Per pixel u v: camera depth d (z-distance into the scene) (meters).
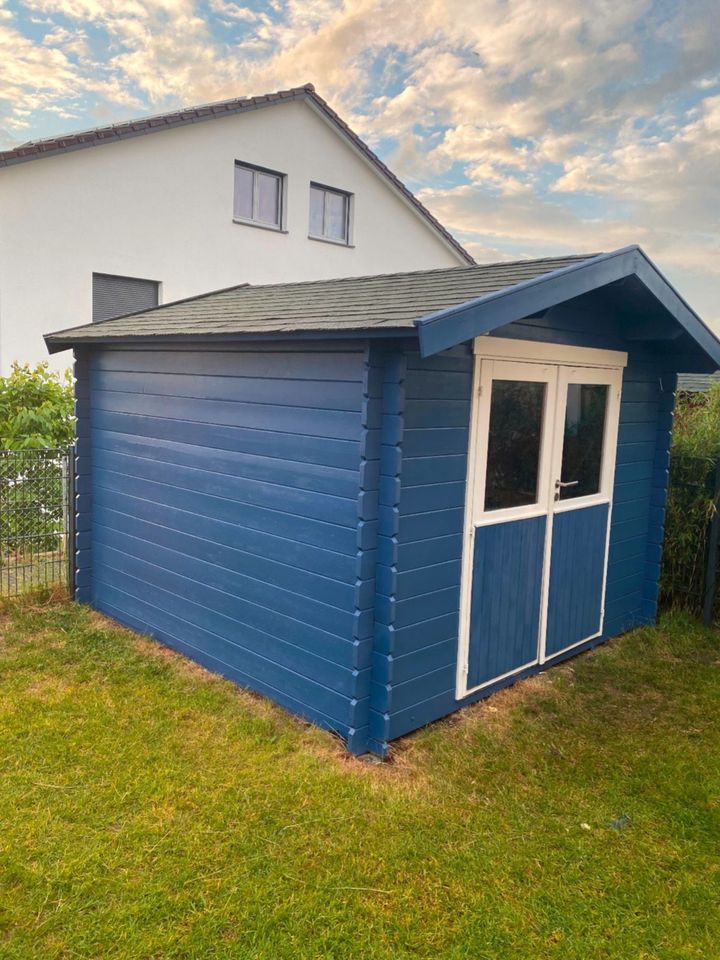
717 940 2.46
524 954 2.37
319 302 4.28
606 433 4.95
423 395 3.50
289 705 3.98
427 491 3.60
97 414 5.53
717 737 3.91
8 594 5.67
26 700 3.98
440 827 2.99
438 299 3.43
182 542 4.73
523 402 4.17
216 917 2.45
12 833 2.84
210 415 4.40
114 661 4.62
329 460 3.62
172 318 5.14
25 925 2.39
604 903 2.61
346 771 3.39
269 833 2.89
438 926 2.46
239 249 13.00
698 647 5.24
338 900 2.56
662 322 4.71
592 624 5.13
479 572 4.02
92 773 3.27
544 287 3.55
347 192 14.93
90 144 10.60
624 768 3.55
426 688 3.80
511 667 4.43
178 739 3.60
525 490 4.30
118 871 2.65
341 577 3.60
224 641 4.43
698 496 5.71
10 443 7.03
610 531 5.17
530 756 3.62
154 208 11.66
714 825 3.11
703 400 6.38
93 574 5.74
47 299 10.55
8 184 9.98
